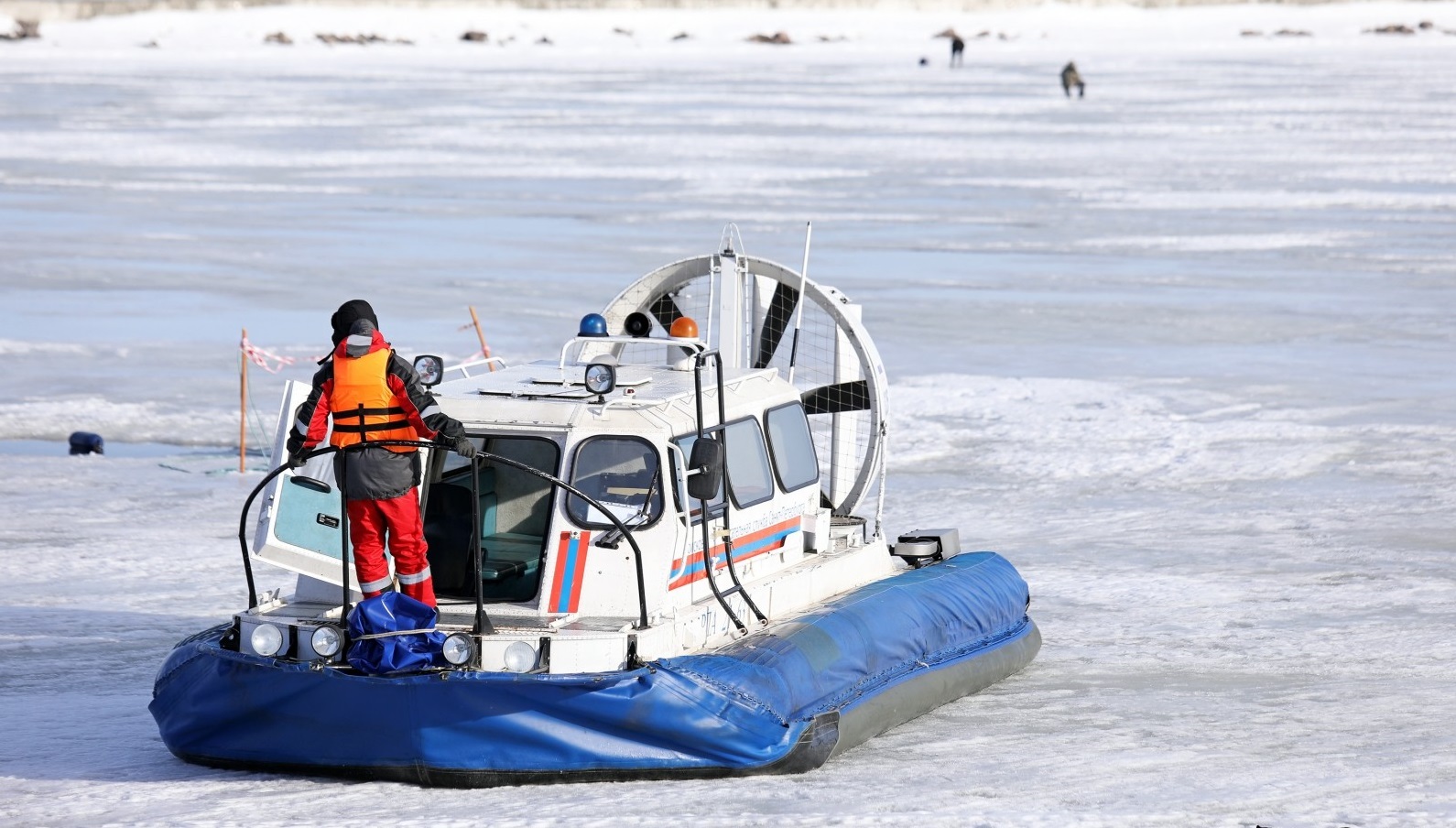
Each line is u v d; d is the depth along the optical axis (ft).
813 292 108.88
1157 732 94.99
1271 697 103.24
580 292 288.92
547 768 80.23
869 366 108.27
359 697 80.28
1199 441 188.85
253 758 84.53
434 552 88.43
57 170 505.25
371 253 338.54
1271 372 228.43
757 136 637.30
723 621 89.81
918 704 96.53
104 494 165.48
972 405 208.44
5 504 160.97
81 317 266.16
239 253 338.34
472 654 79.71
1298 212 409.08
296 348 241.76
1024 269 322.75
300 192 452.35
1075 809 78.69
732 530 92.38
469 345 238.27
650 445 86.33
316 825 75.20
